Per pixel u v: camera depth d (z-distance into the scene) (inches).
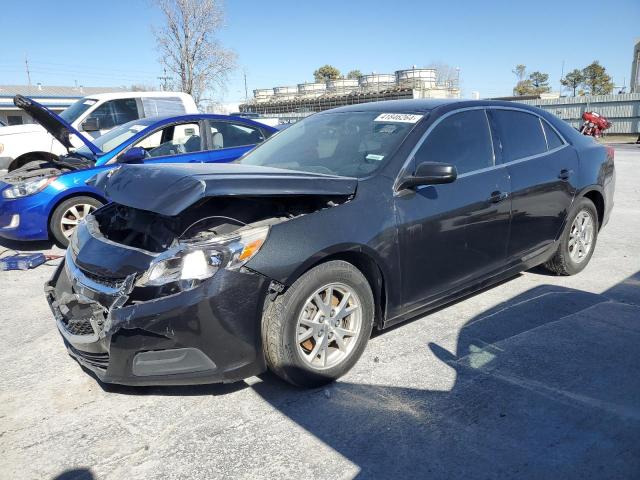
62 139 261.0
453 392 119.6
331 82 1542.8
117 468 97.2
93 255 121.0
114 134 277.6
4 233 243.1
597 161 195.0
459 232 144.3
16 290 199.5
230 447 102.3
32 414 115.3
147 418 112.6
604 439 101.9
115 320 105.8
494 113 165.5
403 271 132.7
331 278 119.1
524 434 104.0
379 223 126.0
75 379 130.0
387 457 98.2
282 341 113.7
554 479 91.4
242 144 291.6
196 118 278.2
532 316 159.8
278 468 96.0
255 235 110.8
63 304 122.3
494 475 92.8
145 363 108.0
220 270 106.0
